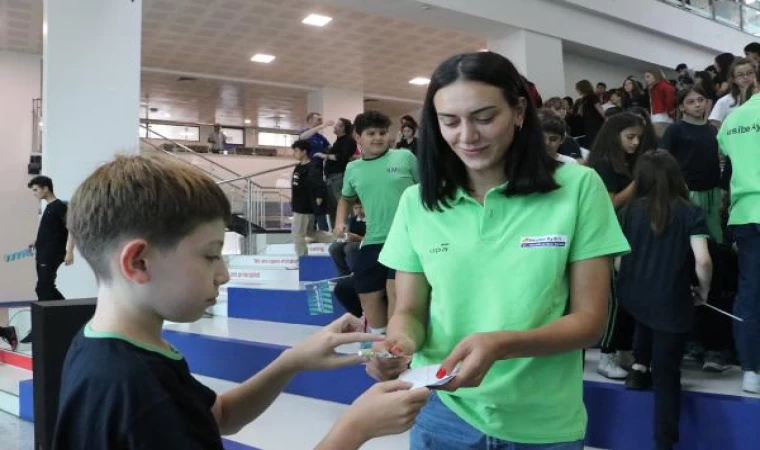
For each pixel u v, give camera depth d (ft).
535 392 3.09
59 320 6.84
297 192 18.89
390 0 21.18
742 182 7.06
